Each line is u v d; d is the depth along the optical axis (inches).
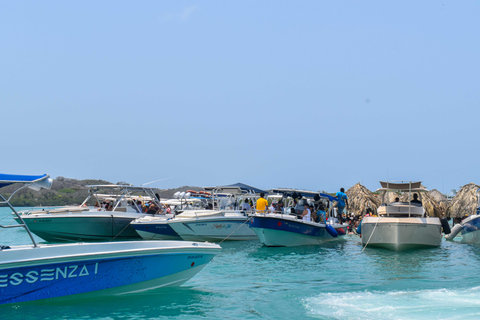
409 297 337.4
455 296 338.3
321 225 749.9
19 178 306.7
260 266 514.3
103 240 771.4
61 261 302.7
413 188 690.8
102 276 322.3
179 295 353.1
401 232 647.8
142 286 345.4
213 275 452.1
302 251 661.9
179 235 718.5
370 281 420.8
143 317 291.4
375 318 281.4
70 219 722.8
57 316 288.8
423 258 594.6
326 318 286.2
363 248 697.6
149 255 340.2
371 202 1779.0
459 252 662.5
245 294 360.8
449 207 2097.7
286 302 331.0
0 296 286.7
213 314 300.8
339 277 444.1
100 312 300.2
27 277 293.6
